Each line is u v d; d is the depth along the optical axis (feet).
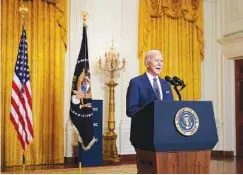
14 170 21.35
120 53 26.61
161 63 9.53
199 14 29.35
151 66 9.50
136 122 8.18
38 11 24.07
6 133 22.72
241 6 27.94
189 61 28.99
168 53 28.19
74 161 24.68
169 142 7.50
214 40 29.94
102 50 26.13
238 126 29.04
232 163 24.22
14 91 18.06
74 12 25.46
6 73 22.93
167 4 28.14
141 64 27.12
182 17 28.89
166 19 28.22
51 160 24.08
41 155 23.82
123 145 26.40
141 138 7.90
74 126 21.75
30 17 23.91
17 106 17.97
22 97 18.06
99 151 23.68
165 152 7.61
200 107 7.99
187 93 28.73
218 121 29.55
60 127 24.39
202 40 29.45
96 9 26.20
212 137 7.98
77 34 25.38
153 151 7.64
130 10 27.27
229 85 29.40
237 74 29.14
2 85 22.80
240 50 27.81
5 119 22.76
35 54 23.86
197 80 29.12
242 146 28.71
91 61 25.73
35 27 23.98
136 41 27.30
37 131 23.61
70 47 25.18
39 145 23.76
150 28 27.63
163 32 28.12
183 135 7.64
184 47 28.84
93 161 23.41
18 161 23.00
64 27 24.80
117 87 26.48
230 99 29.35
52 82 24.34
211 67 29.96
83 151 23.17
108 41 26.37
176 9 28.48
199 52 29.35
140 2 27.32
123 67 25.63
